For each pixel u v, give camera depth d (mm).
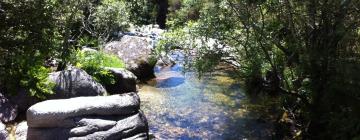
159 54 5117
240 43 4629
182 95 6297
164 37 4988
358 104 3889
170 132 4805
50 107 3609
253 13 4594
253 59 4637
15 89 4273
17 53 4562
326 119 4195
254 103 5988
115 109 3887
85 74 4699
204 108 5715
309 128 4504
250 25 4590
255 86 5035
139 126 3969
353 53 4207
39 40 4754
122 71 5957
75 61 5504
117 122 3844
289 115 5156
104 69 5750
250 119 5348
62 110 3613
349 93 3951
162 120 5172
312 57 4219
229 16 4648
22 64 4496
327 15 4219
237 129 5012
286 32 4762
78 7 5379
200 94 6383
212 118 5344
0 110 3932
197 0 4859
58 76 4492
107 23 8117
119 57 7250
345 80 3924
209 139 4680
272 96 5715
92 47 7523
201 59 4730
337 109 4156
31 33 4684
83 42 7230
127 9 9008
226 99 6156
